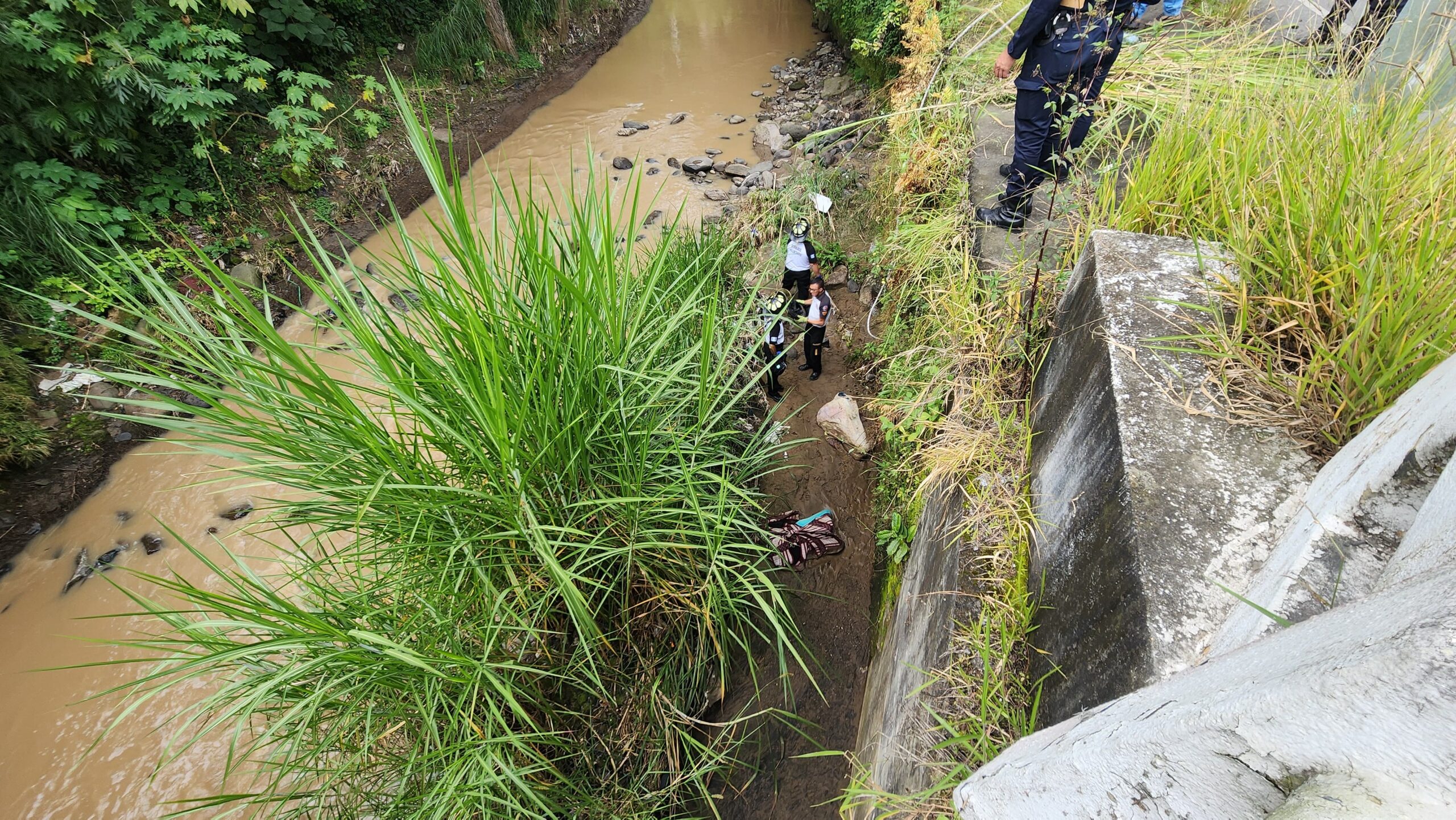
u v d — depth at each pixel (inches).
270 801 89.0
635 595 116.2
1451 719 16.4
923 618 95.0
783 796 118.0
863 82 366.9
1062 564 67.2
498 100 390.3
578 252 100.4
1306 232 65.2
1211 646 42.8
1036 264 106.7
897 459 155.2
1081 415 70.3
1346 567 37.2
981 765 64.6
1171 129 100.3
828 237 266.1
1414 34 99.0
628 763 107.8
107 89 221.0
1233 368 61.4
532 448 91.7
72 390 201.3
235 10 263.9
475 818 92.7
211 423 80.7
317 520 91.0
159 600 170.7
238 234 258.2
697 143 361.4
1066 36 112.5
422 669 84.5
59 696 154.3
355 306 80.6
